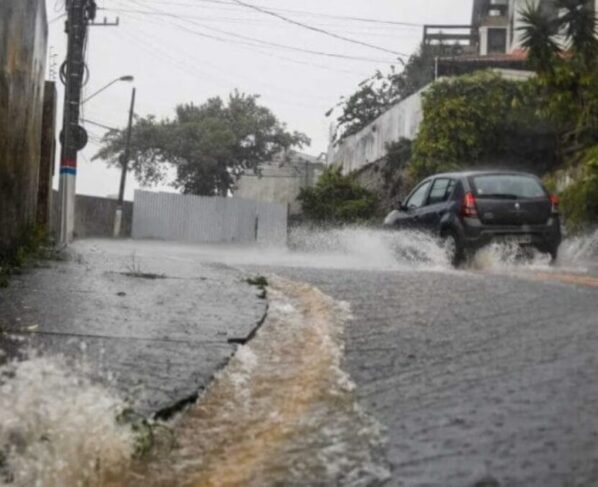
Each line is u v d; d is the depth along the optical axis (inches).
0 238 415.8
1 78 401.4
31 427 160.6
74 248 658.2
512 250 540.1
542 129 1045.8
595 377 202.7
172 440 163.2
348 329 275.1
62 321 266.2
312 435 169.8
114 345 235.8
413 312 303.9
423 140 1095.6
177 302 317.4
